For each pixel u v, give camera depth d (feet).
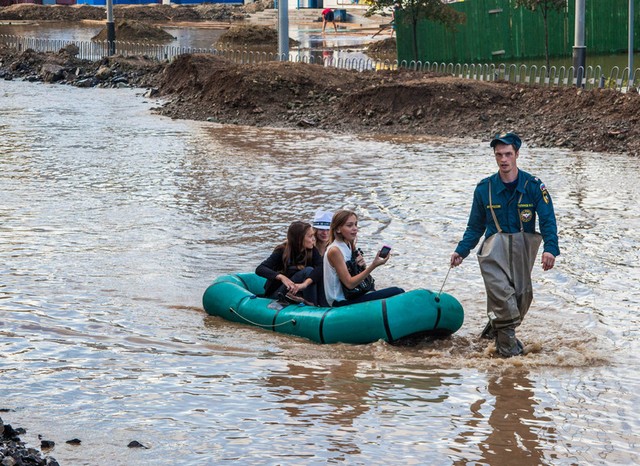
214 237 71.10
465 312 53.11
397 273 61.00
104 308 53.47
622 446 34.35
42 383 40.68
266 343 47.75
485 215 45.83
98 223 75.46
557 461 33.09
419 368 43.52
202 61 182.09
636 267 61.46
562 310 52.65
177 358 44.70
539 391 40.16
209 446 34.17
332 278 49.60
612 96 127.34
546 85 147.02
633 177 94.73
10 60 242.37
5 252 65.92
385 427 36.14
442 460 33.14
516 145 44.62
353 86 156.04
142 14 429.79
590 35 218.38
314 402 38.81
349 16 369.09
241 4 458.91
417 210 80.23
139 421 36.47
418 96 140.77
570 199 83.46
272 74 157.17
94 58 245.86
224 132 136.98
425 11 196.24
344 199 85.46
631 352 45.57
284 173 99.71
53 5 471.21
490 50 211.61
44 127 139.95
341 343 47.55
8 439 33.76
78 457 33.01
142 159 109.50
